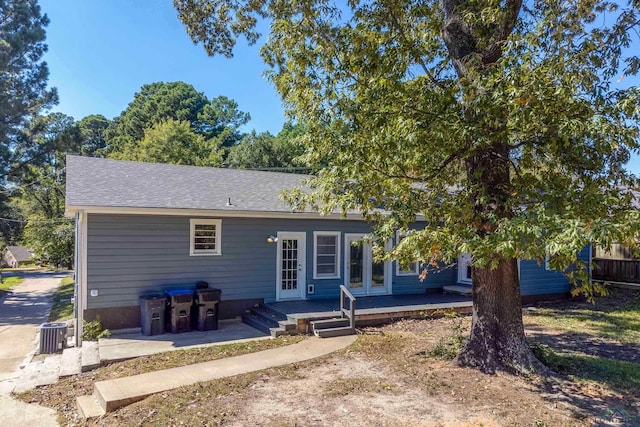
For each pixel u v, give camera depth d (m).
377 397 5.98
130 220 10.72
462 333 9.80
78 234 10.56
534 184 6.27
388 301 13.19
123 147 41.16
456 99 6.08
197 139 36.31
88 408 5.94
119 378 6.96
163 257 11.12
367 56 6.54
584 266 5.56
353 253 14.16
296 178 15.95
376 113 6.14
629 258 17.91
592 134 5.00
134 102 51.94
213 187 13.18
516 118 5.26
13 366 8.80
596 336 10.22
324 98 7.14
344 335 10.02
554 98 5.27
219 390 6.27
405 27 7.06
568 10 6.26
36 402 6.53
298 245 13.17
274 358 8.03
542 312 13.70
